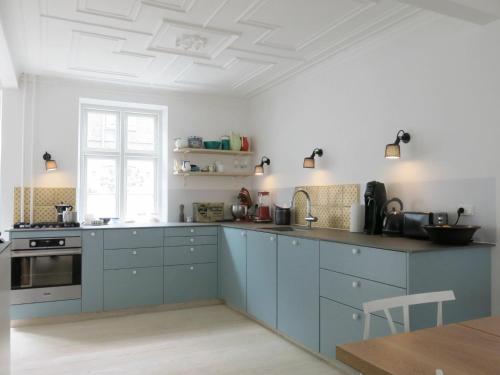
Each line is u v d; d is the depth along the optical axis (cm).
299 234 326
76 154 459
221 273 456
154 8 293
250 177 549
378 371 111
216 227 461
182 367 289
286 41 352
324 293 293
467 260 247
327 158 401
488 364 113
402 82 321
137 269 422
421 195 303
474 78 269
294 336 326
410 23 310
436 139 293
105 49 370
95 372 281
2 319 210
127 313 420
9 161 430
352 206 345
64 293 393
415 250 229
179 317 410
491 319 155
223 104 536
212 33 334
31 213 435
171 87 489
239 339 345
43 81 446
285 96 470
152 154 521
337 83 390
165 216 509
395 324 234
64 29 326
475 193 266
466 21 271
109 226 422
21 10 293
